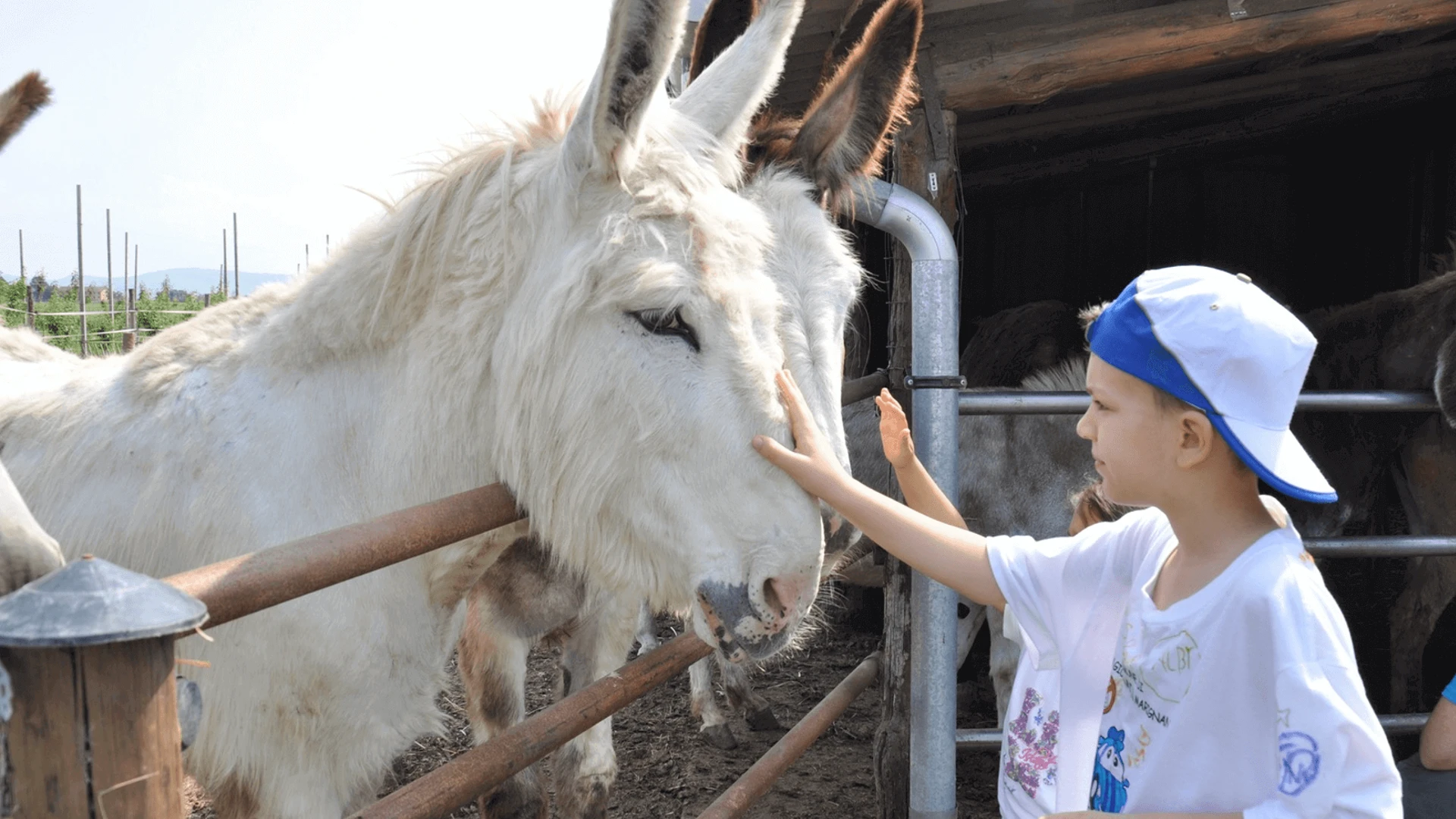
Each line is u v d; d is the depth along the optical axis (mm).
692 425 1411
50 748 695
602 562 1530
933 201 2875
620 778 3635
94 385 1779
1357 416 3666
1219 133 6652
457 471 1602
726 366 1415
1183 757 1095
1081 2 3186
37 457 1700
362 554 1059
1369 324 3703
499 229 1552
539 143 1653
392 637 1603
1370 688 4328
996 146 5602
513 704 2502
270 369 1657
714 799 3449
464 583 1728
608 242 1410
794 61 4312
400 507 1610
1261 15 3008
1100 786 1215
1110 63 2992
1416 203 7453
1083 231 8828
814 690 4512
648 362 1422
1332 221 8484
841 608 5410
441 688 1838
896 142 2895
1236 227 8766
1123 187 8781
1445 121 6863
